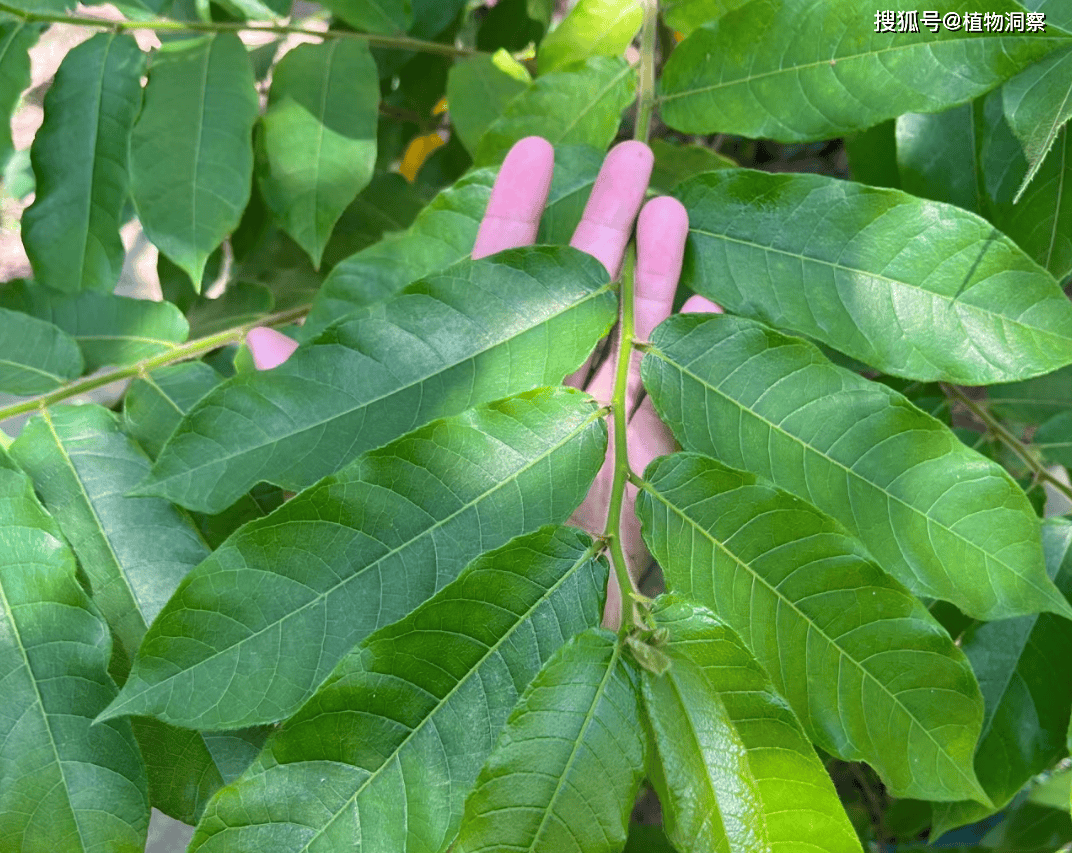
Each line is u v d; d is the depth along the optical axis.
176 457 0.62
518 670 0.58
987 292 0.64
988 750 0.74
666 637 0.57
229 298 0.88
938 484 0.62
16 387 0.72
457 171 1.08
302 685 0.59
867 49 0.66
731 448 0.63
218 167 0.75
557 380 0.63
